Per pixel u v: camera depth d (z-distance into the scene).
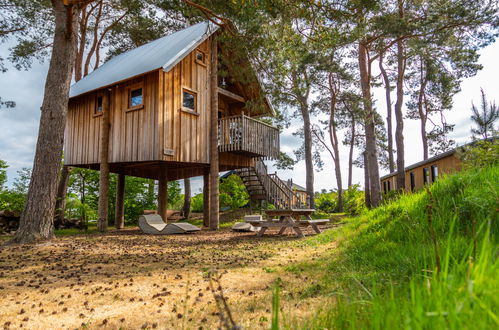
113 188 17.42
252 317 2.55
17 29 16.14
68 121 14.69
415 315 1.07
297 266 4.46
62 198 15.83
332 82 23.84
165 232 10.66
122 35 20.89
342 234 6.68
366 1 8.50
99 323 2.67
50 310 3.04
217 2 8.84
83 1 8.11
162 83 11.42
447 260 1.30
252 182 16.94
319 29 9.22
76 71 18.39
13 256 6.13
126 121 12.23
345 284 3.09
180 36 14.41
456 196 4.14
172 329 2.44
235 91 15.92
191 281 4.00
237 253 6.29
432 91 24.38
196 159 12.55
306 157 20.95
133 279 4.19
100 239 8.96
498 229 2.89
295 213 9.81
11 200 14.88
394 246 3.97
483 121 9.73
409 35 14.50
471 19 13.84
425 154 27.44
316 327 1.73
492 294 1.05
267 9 7.98
